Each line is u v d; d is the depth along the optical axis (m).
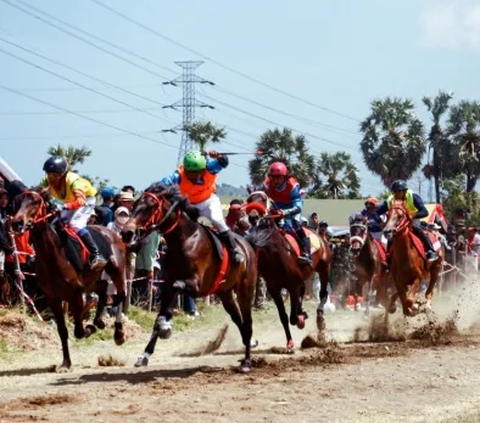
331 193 59.59
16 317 15.35
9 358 13.94
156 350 15.46
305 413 9.72
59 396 10.24
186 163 11.93
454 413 9.89
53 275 12.28
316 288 25.12
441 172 61.66
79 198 12.38
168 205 11.43
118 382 11.35
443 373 12.19
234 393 10.60
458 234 29.47
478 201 50.97
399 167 59.75
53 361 13.81
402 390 11.07
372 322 17.81
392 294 18.03
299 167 52.91
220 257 11.91
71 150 43.75
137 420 9.09
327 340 16.30
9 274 16.59
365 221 19.41
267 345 16.09
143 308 19.75
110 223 17.41
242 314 12.58
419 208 16.59
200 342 16.59
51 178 12.43
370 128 60.81
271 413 9.66
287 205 14.85
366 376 11.89
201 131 49.16
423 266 16.39
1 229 15.55
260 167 52.69
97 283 13.60
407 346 15.19
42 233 12.09
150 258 19.39
